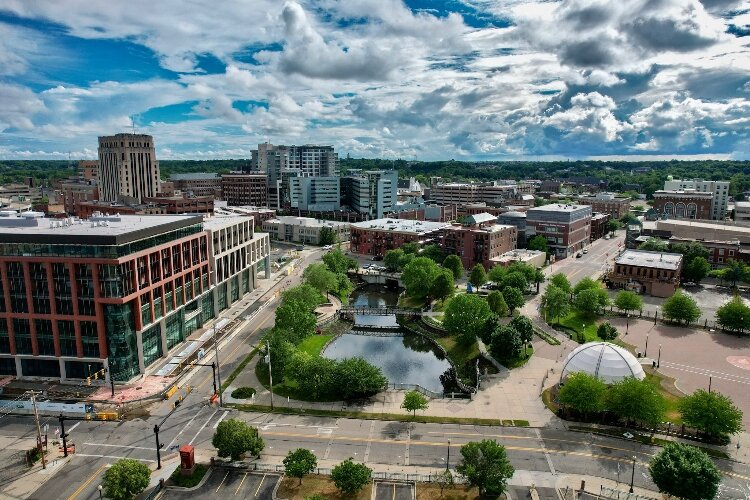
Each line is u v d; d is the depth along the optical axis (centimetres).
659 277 19288
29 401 10506
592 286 17412
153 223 13275
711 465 7112
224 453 8356
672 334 14838
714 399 8938
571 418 9938
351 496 7662
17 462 8638
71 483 8100
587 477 8175
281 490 7831
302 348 14262
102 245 10944
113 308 11206
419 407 9838
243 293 18975
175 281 13562
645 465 8494
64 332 11356
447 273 17912
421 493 7750
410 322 17062
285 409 10381
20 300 11312
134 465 7538
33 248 11081
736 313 14538
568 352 13475
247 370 12312
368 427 9700
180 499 7656
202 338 14412
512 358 12912
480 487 7494
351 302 19925
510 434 9425
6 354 11550
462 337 14150
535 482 8019
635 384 9306
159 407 10494
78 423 9894
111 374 11388
